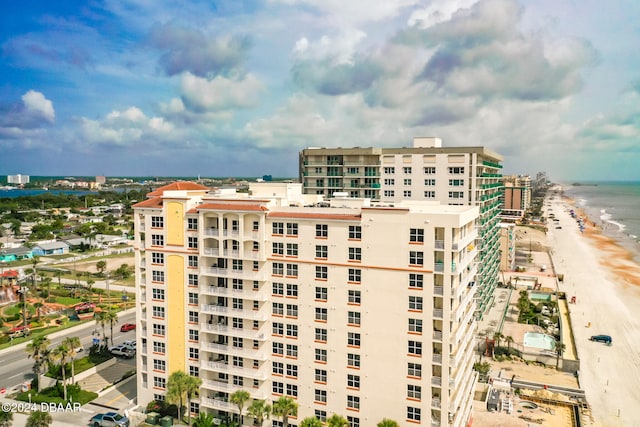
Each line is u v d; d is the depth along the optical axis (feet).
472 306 248.11
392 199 385.09
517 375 331.98
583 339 410.11
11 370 321.93
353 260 204.95
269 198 240.53
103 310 465.88
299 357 219.20
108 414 249.14
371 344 204.03
